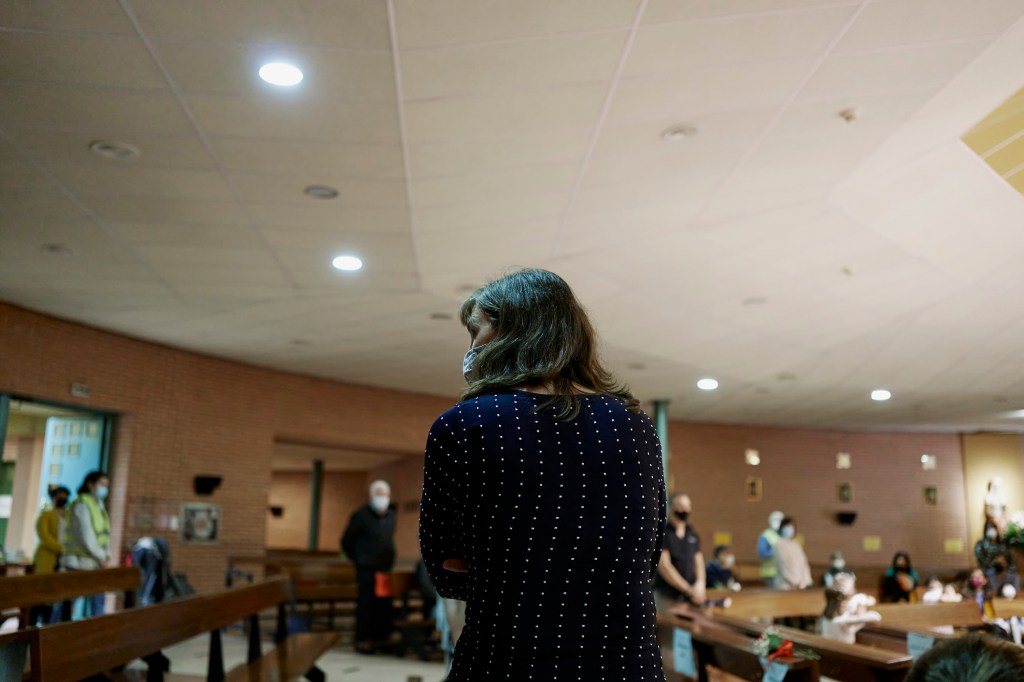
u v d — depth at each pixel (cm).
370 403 1565
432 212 718
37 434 1505
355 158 607
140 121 552
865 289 1001
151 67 483
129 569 782
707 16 445
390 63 477
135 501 1198
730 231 814
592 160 626
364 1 416
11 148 594
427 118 546
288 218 733
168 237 788
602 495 147
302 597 1228
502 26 443
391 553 1095
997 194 781
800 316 1105
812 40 481
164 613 502
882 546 2073
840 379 1491
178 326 1148
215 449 1323
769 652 409
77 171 635
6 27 443
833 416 1912
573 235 793
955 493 2116
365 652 1052
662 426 1730
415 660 1002
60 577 671
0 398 1021
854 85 544
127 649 445
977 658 133
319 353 1310
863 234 841
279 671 636
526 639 137
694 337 1199
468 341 1218
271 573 1301
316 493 2170
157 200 694
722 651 476
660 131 584
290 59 472
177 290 972
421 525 152
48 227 762
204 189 670
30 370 1059
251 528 1358
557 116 551
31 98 522
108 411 1187
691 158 637
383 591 1051
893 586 1241
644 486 153
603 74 499
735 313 1085
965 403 1709
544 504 143
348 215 725
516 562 141
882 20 467
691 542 940
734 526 2006
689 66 497
